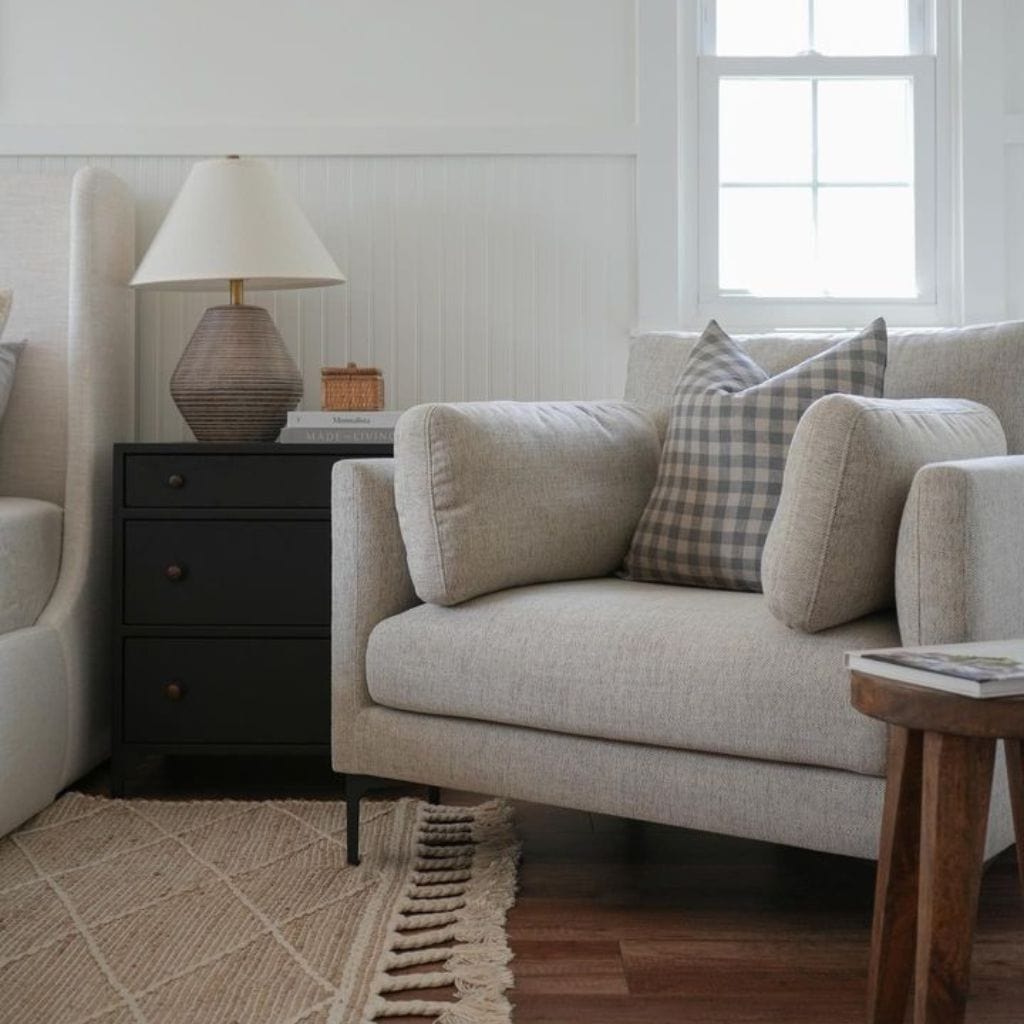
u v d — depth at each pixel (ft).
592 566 7.46
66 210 9.56
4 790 7.43
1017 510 5.64
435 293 10.46
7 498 9.02
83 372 9.13
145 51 10.40
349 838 7.00
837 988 5.42
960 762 4.17
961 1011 4.22
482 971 5.51
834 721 5.54
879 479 5.65
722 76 10.57
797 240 10.65
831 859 7.19
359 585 6.97
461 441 6.71
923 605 5.40
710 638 5.93
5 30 10.40
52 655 8.25
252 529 8.68
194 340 9.41
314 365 10.52
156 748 8.67
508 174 10.39
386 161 10.42
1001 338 7.52
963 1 10.25
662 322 10.37
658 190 10.34
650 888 6.70
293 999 5.24
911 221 10.57
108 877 6.79
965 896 4.19
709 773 5.94
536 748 6.41
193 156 10.37
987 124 10.26
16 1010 5.13
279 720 8.67
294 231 9.25
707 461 7.20
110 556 9.41
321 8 10.39
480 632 6.49
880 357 7.02
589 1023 5.08
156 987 5.35
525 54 10.39
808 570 5.62
